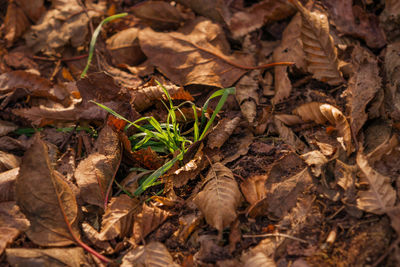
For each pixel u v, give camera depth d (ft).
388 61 1.78
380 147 1.64
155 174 1.65
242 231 1.59
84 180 1.66
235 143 1.73
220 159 1.70
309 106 1.73
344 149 1.65
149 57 1.89
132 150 1.71
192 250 1.58
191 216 1.61
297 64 1.84
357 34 1.90
